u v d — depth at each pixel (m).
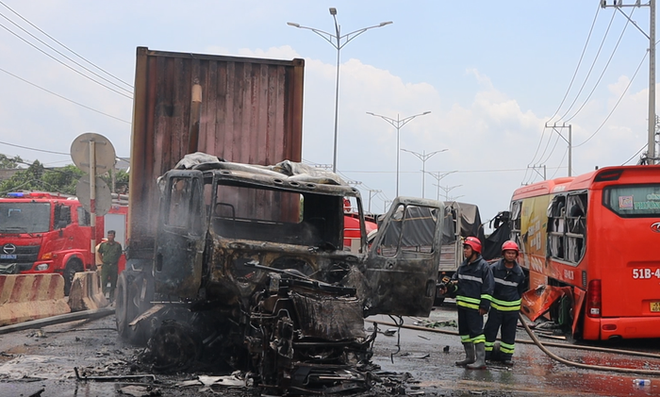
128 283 10.91
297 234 9.90
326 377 7.13
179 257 7.84
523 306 13.79
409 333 13.58
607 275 11.92
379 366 8.77
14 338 11.12
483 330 9.68
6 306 12.79
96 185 15.88
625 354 11.52
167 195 8.27
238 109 11.45
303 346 7.01
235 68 11.45
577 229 12.84
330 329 7.11
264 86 11.54
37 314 13.55
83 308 15.09
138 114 11.09
